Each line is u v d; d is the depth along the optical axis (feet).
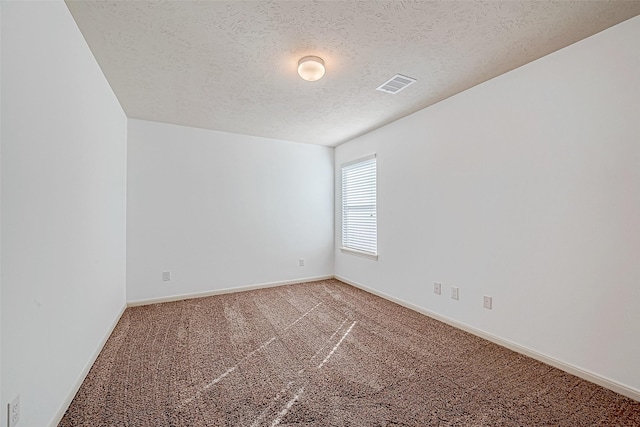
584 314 6.33
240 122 11.96
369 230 13.51
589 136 6.26
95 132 7.09
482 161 8.46
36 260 4.36
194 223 12.57
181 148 12.32
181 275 12.29
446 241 9.60
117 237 9.62
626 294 5.74
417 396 5.78
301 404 5.53
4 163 3.62
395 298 11.78
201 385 6.13
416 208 10.77
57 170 5.03
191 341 8.26
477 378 6.40
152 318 10.03
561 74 6.73
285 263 14.76
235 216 13.48
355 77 8.08
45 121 4.62
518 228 7.58
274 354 7.52
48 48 4.70
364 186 13.87
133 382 6.22
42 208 4.53
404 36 6.23
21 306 3.97
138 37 6.22
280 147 14.64
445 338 8.45
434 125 10.03
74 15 5.52
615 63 5.89
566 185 6.64
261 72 7.79
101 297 7.68
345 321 9.80
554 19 5.69
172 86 8.63
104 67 7.47
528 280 7.36
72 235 5.66
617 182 5.87
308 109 10.52
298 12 5.47
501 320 7.98
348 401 5.62
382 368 6.83
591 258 6.23
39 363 4.43
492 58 7.14
